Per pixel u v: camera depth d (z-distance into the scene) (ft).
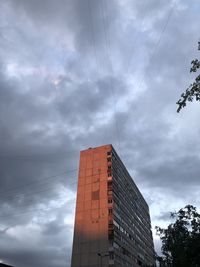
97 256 233.76
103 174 274.57
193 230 88.89
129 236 280.72
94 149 295.69
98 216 252.01
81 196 269.44
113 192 262.06
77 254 241.14
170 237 93.30
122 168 310.04
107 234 240.12
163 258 101.19
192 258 86.89
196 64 36.47
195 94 36.35
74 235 250.98
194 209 92.48
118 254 238.07
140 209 354.95
